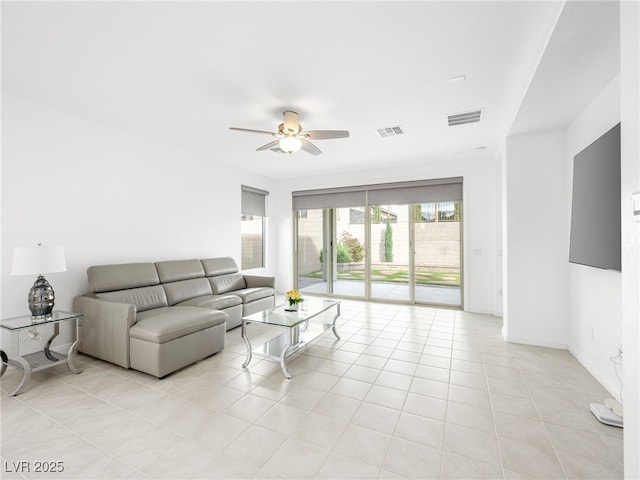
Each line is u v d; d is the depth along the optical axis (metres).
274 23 1.91
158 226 4.15
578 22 1.72
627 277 1.21
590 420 2.04
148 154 4.02
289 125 3.08
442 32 1.99
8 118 2.80
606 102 2.39
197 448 1.77
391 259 5.71
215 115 3.28
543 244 3.34
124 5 1.75
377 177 5.66
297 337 3.37
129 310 2.75
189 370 2.81
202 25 1.92
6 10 1.77
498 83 2.62
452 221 5.25
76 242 3.29
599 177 2.25
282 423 2.01
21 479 1.55
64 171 3.19
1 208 2.77
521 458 1.69
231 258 5.11
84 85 2.65
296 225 6.65
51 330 3.09
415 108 3.10
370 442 1.83
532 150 3.36
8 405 2.21
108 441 1.83
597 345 2.61
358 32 1.99
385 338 3.69
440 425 1.99
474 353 3.20
